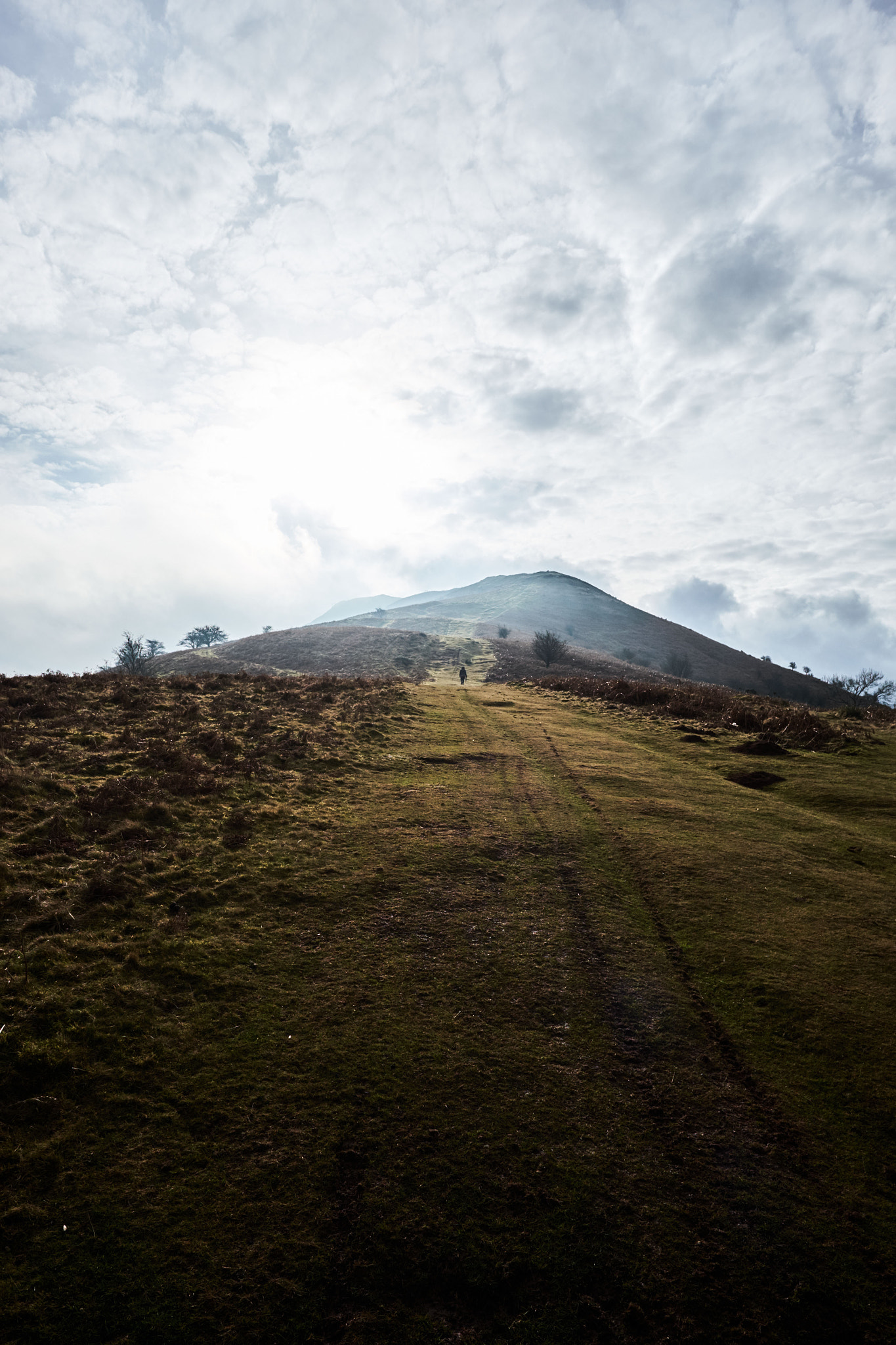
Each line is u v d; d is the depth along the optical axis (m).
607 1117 5.42
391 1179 4.71
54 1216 4.27
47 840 8.85
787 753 18.86
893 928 8.80
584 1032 6.48
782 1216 4.64
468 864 10.20
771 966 7.80
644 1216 4.57
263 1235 4.28
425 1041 6.15
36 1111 5.00
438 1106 5.39
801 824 13.00
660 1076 5.95
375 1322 3.86
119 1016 6.05
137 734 14.63
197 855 9.38
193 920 7.82
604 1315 3.96
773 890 9.88
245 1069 5.65
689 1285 4.14
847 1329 3.93
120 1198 4.43
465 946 7.91
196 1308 3.84
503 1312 3.96
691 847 11.50
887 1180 4.97
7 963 6.43
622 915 8.97
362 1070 5.72
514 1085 5.69
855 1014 6.92
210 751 14.15
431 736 19.58
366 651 85.31
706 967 7.77
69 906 7.53
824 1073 6.05
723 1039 6.50
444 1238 4.32
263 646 91.94
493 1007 6.76
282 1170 4.73
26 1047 5.48
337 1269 4.11
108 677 21.55
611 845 11.45
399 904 8.80
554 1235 4.39
